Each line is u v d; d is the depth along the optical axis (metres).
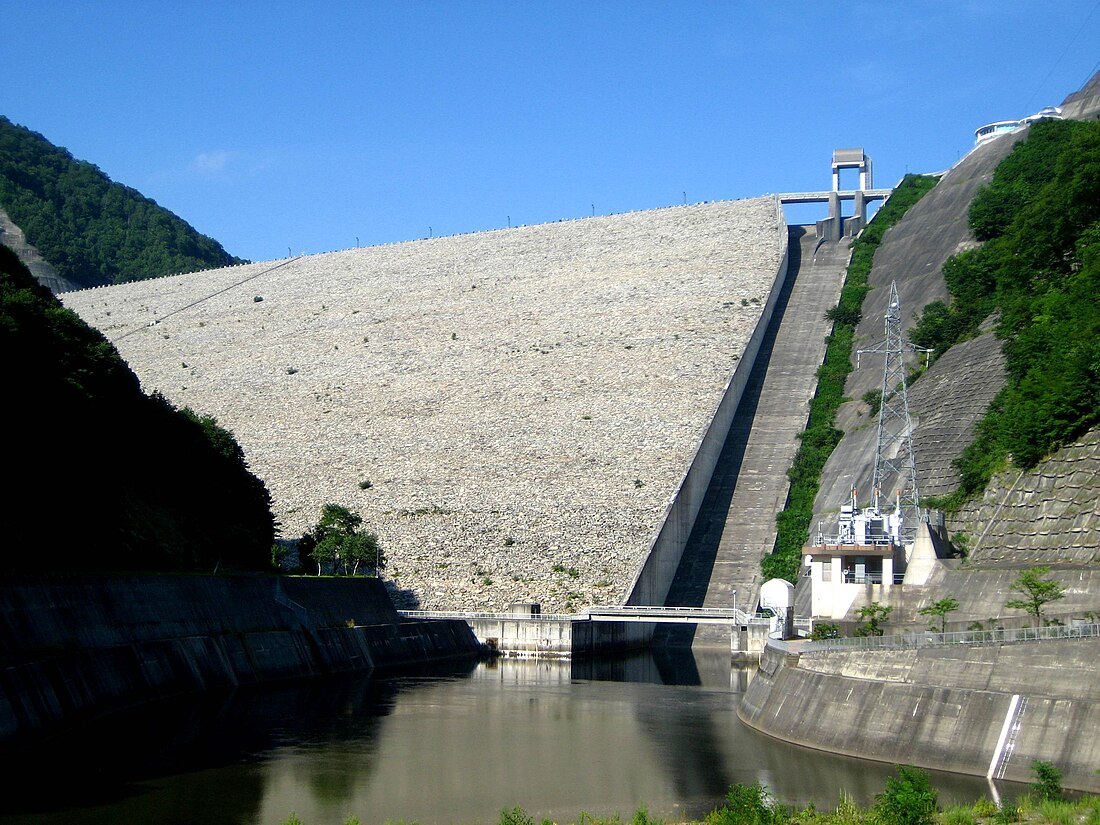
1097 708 48.72
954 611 71.69
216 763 61.62
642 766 61.72
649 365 165.25
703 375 158.75
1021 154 174.75
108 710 71.69
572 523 128.88
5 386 85.50
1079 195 105.81
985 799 47.34
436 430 157.25
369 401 171.25
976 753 52.38
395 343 192.75
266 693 86.06
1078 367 83.38
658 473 135.25
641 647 123.12
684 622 110.88
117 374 104.38
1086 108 188.38
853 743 59.03
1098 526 74.00
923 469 110.69
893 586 77.94
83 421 94.81
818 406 153.12
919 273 173.75
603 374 165.25
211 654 86.06
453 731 72.31
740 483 140.25
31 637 68.62
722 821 45.94
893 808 44.03
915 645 58.03
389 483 144.62
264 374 189.00
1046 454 83.75
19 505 86.50
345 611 108.12
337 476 148.88
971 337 136.75
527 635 113.56
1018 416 88.31
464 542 129.38
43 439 89.81
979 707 53.22
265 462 155.88
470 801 54.44
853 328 174.25
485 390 167.62
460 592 121.94
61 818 49.97
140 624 80.88
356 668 102.12
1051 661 51.47
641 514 127.75
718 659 114.62
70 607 73.69
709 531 132.88
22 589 69.19
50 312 99.06
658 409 151.00
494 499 136.62
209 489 117.31
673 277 199.25
